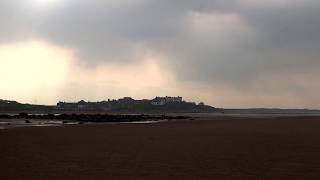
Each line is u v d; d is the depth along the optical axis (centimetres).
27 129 5859
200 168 2312
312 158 2666
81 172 2184
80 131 5488
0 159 2667
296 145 3438
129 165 2416
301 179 2002
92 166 2380
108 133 5081
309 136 4322
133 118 12862
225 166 2372
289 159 2631
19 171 2211
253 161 2561
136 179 2009
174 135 4706
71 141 3953
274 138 4116
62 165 2412
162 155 2870
